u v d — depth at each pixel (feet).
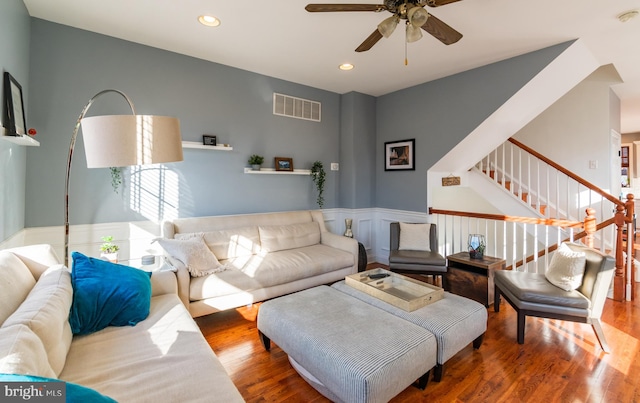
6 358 2.98
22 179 8.11
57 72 8.82
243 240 10.90
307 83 13.98
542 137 16.21
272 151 13.28
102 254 8.43
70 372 4.35
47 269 5.85
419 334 5.85
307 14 8.23
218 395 3.98
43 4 7.86
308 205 14.60
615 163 15.79
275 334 6.59
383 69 12.17
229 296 8.76
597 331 7.55
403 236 12.91
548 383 6.39
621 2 7.58
